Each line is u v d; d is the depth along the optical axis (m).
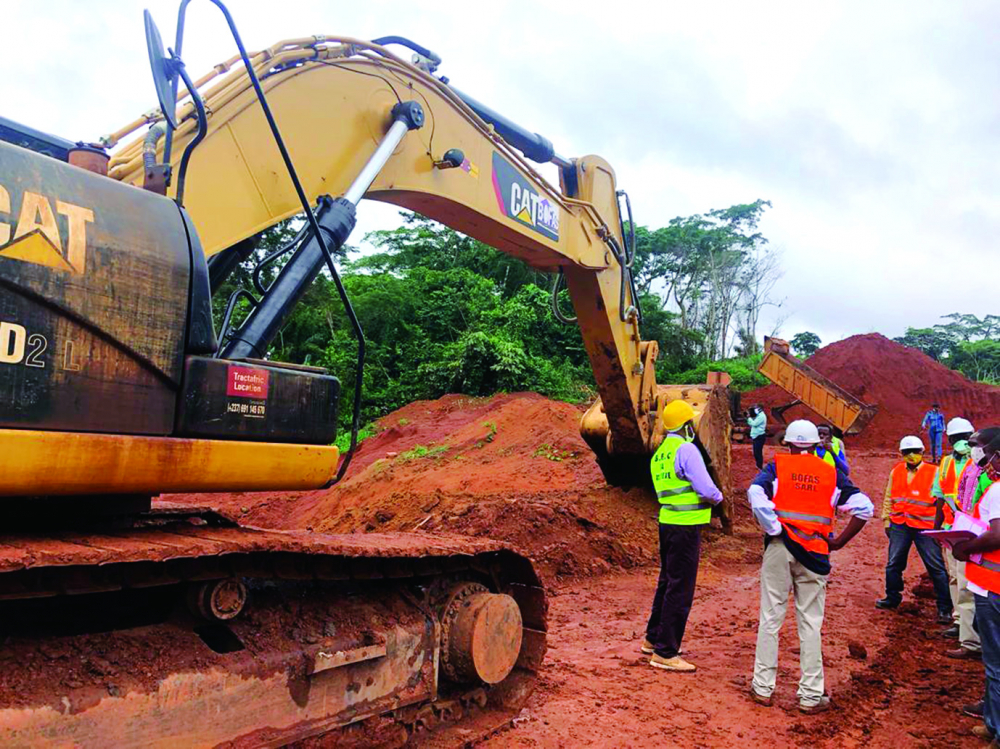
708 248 55.50
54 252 2.79
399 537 4.70
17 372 2.67
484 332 28.50
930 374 31.91
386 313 32.09
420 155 6.13
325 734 3.68
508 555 4.93
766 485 5.18
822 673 5.01
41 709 2.65
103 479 2.89
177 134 4.02
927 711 4.99
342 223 4.69
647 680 5.49
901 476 7.52
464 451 17.97
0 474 2.61
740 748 4.38
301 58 4.97
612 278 9.59
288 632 3.61
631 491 11.90
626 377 10.03
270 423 3.49
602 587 8.84
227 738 3.21
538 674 4.98
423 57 6.41
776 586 5.14
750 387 41.41
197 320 3.26
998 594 4.43
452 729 4.42
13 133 3.54
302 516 16.08
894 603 7.64
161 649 3.13
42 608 3.19
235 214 4.28
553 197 8.27
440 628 4.38
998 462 4.60
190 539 3.17
